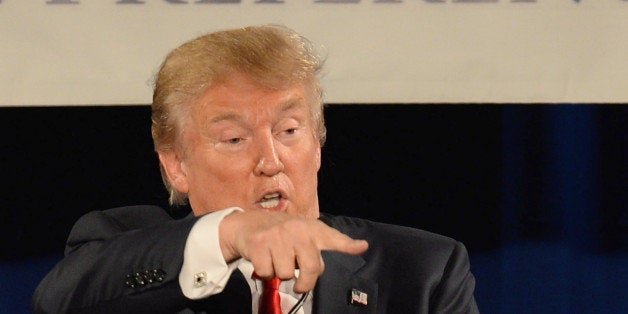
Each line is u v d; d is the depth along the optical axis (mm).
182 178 6398
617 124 10195
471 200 10234
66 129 10219
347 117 10180
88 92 8453
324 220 7184
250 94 6012
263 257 4359
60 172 10234
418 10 8461
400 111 10203
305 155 6105
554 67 8531
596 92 8547
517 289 10195
